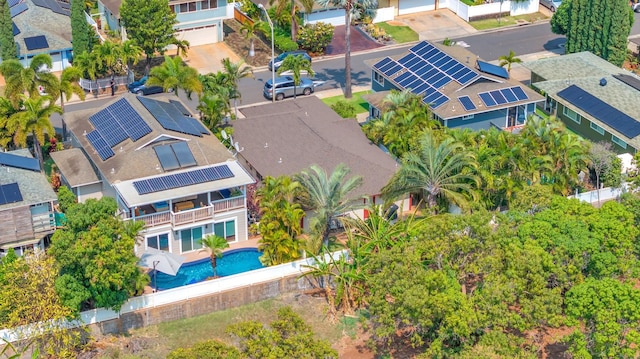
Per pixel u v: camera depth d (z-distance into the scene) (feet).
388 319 194.90
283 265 222.48
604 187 261.85
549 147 250.16
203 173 233.55
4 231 223.30
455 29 367.86
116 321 208.85
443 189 237.04
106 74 312.50
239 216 236.22
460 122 281.33
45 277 199.93
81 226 200.64
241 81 324.39
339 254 228.84
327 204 228.02
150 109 250.78
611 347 188.85
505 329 210.38
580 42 330.75
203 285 215.51
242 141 264.52
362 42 355.56
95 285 200.03
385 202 240.32
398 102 269.85
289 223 223.30
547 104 306.55
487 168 241.35
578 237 206.69
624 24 321.32
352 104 311.68
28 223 225.35
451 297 191.83
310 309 219.82
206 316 216.74
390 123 264.31
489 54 348.38
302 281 224.94
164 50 324.80
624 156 267.80
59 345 202.69
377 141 267.80
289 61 305.32
